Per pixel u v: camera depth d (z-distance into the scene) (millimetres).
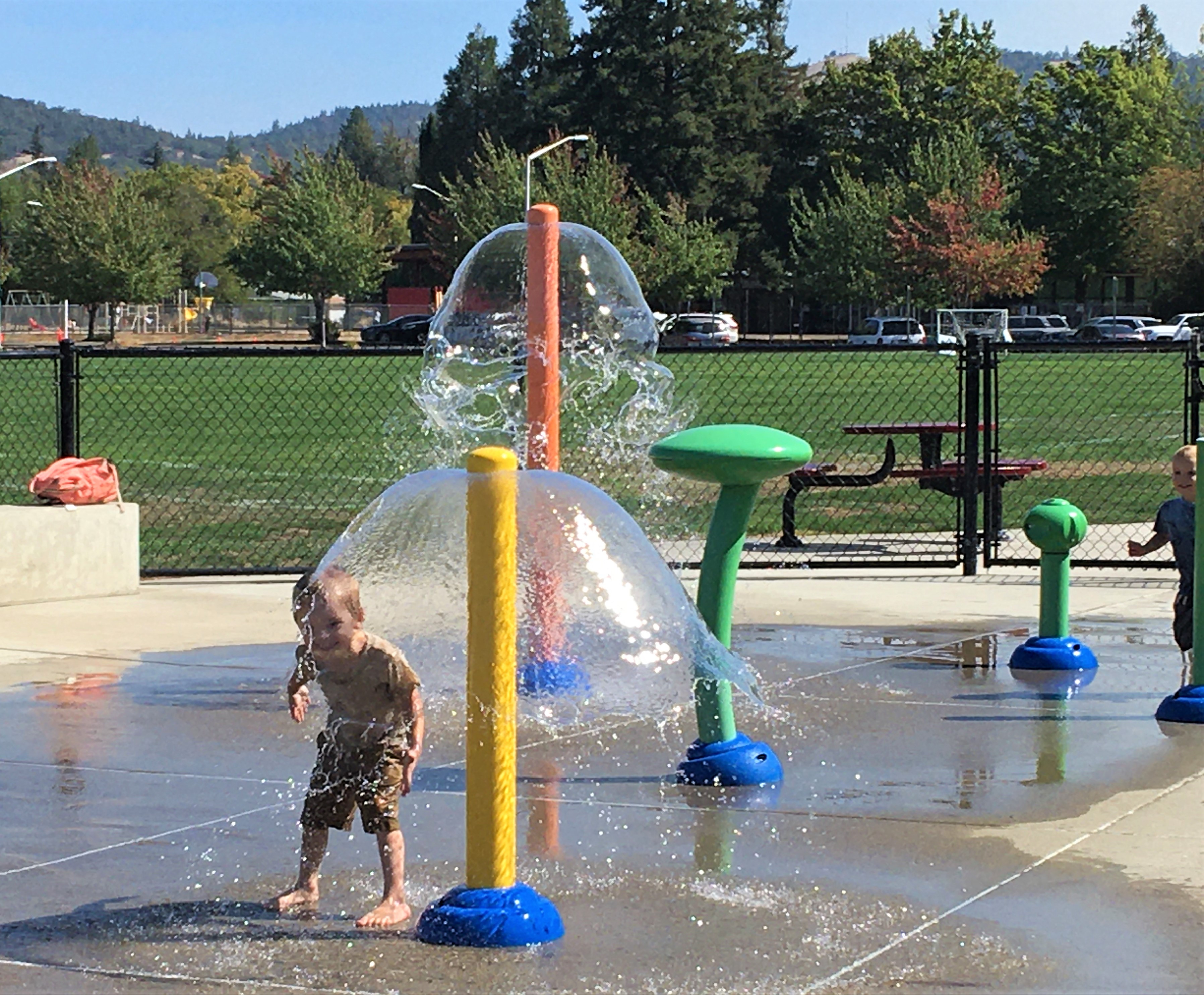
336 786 6883
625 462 16219
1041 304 96750
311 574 7121
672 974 6496
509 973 6500
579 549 7539
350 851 7422
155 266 85188
